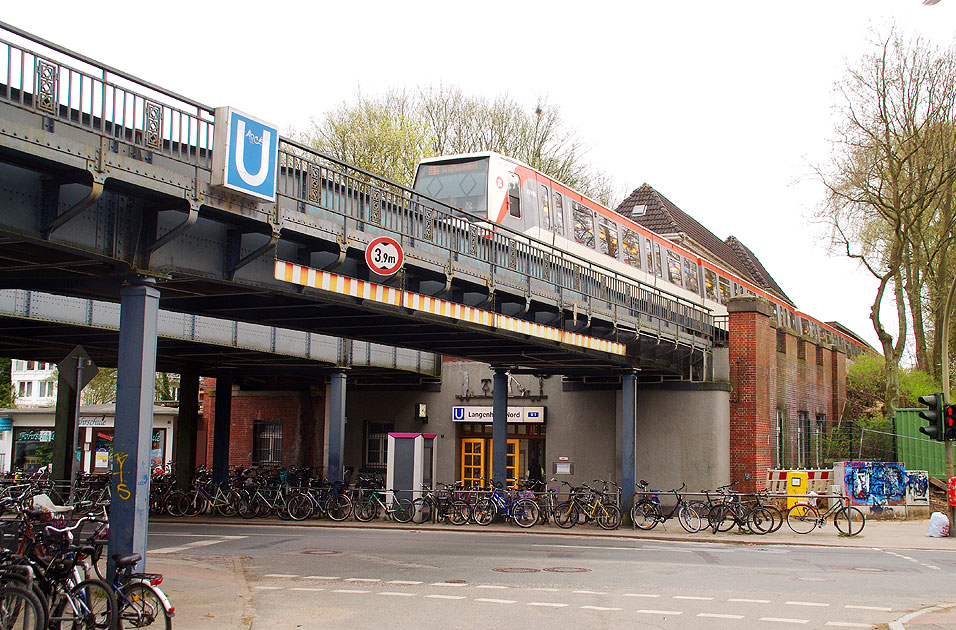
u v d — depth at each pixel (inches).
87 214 421.7
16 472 1061.8
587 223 1145.4
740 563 673.6
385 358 1185.4
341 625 422.3
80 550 378.3
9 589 340.5
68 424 1008.2
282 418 1437.0
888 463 1120.2
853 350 2427.4
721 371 1157.1
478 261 746.2
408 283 683.4
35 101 369.7
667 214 2150.6
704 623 433.1
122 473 439.5
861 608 478.3
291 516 1015.6
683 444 1141.1
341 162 571.5
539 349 908.6
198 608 458.9
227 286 532.7
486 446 1300.4
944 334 917.8
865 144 1391.5
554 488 1222.9
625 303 966.4
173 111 438.6
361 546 765.3
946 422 877.8
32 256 453.4
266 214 500.1
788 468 1258.0
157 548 741.3
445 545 781.9
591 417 1216.8
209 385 1572.3
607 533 911.0
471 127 1793.8
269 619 436.8
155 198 446.9
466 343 876.6
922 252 1551.4
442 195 975.0
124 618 362.3
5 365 1930.4
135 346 450.3
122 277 466.3
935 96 1348.4
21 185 394.6
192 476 1139.9
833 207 1418.6
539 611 461.4
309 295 565.0
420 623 427.5
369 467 1354.6
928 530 893.8
